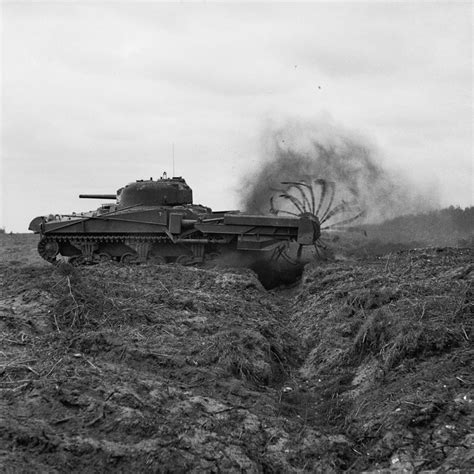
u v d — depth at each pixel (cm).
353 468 926
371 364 1235
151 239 2477
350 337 1408
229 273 2019
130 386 1039
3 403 941
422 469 859
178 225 2412
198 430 949
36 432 859
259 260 2420
